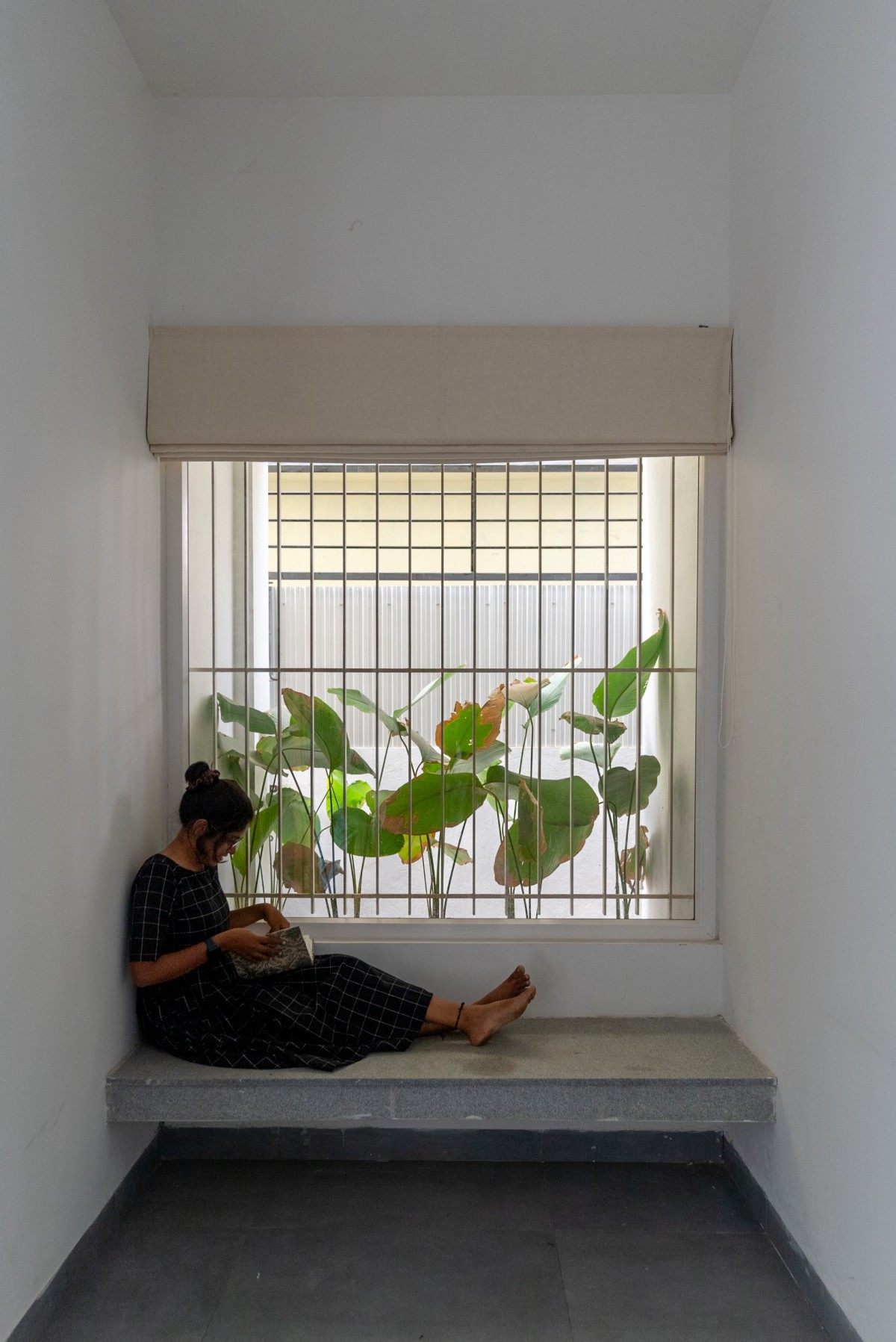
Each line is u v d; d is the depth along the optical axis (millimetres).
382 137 2861
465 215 2859
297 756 3043
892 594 1778
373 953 2869
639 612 2988
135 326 2707
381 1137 2822
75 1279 2189
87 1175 2281
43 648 2049
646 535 2988
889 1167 1782
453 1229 2445
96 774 2373
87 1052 2297
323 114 2863
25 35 1960
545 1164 2811
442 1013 2635
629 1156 2824
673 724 2996
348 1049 2564
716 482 2889
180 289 2861
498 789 3014
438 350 2814
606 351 2812
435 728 3027
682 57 2684
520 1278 2242
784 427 2371
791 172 2332
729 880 2824
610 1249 2361
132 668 2648
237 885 3039
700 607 2922
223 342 2809
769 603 2477
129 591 2639
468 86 2811
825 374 2100
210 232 2863
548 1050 2607
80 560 2270
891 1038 1776
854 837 1939
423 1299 2162
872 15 1871
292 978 2664
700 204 2859
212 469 3023
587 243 2854
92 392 2355
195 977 2598
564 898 3000
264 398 2809
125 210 2609
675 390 2803
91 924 2326
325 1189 2648
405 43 2605
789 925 2316
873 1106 1850
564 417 2807
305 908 3025
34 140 2008
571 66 2723
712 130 2859
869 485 1874
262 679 3045
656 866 3006
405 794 3014
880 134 1834
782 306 2395
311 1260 2309
